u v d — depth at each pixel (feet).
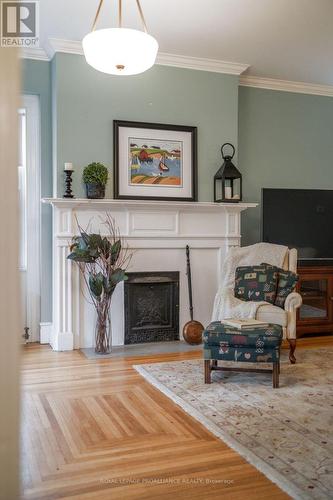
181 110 15.89
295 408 9.23
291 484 6.23
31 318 15.60
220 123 16.44
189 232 15.90
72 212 14.43
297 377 11.43
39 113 15.29
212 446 7.53
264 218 16.69
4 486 1.88
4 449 1.89
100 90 14.84
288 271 13.48
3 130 1.86
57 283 14.37
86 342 14.75
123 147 15.11
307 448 7.38
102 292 14.07
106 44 9.16
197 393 10.18
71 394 10.20
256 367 12.35
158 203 15.01
